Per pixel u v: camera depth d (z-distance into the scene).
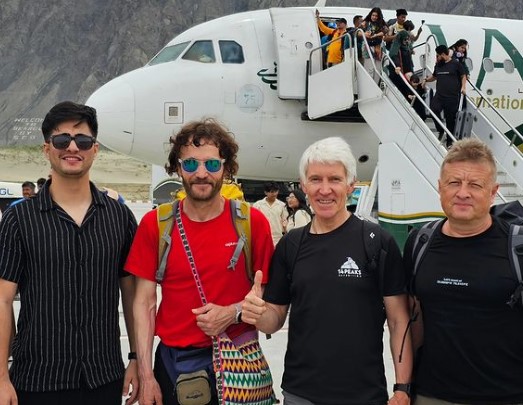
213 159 4.00
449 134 11.54
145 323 4.10
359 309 3.84
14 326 4.20
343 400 3.80
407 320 3.99
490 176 3.72
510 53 16.67
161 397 4.09
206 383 3.96
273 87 14.52
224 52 14.65
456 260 3.76
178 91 14.20
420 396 3.96
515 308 3.66
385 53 12.72
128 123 14.06
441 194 3.84
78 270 3.93
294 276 3.97
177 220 4.12
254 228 4.18
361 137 15.02
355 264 3.86
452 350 3.76
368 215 13.48
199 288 4.03
